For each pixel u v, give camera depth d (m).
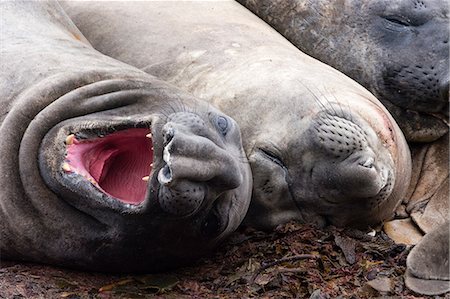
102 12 23.56
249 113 20.00
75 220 16.28
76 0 24.33
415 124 23.53
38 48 18.42
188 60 21.67
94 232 16.31
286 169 19.61
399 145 20.61
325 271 17.84
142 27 22.80
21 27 19.52
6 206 16.28
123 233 16.16
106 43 22.86
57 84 16.95
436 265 17.19
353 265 18.17
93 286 16.78
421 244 17.55
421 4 23.38
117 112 16.73
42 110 16.48
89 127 16.11
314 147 19.23
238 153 17.34
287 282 17.27
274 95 19.95
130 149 16.75
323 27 23.92
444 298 16.41
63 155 16.05
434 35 23.08
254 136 19.77
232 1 24.84
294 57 21.69
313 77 20.44
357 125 19.39
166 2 23.64
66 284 16.58
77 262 16.94
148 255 16.88
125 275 17.44
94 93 16.78
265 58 21.20
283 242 19.03
